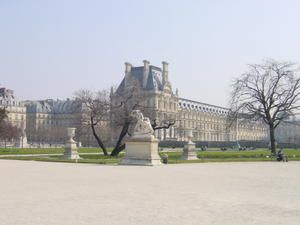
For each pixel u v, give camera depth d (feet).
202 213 53.16
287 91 270.05
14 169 127.54
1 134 435.53
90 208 55.67
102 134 443.73
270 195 72.13
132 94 249.34
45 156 229.25
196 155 223.10
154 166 154.30
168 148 526.57
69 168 135.33
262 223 47.60
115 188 78.18
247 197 68.90
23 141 521.24
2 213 51.44
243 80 283.59
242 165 170.40
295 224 47.34
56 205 57.77
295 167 159.74
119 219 48.42
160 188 79.10
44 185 82.23
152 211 53.93
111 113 246.27
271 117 284.20
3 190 73.87
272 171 134.82
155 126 254.06
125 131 239.50
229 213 53.57
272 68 289.33
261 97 271.69
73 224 45.39
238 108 276.82
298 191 78.43
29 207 55.98
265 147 569.64
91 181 91.20
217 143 597.11
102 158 213.66
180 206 58.23
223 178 103.65
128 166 152.05
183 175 111.24
